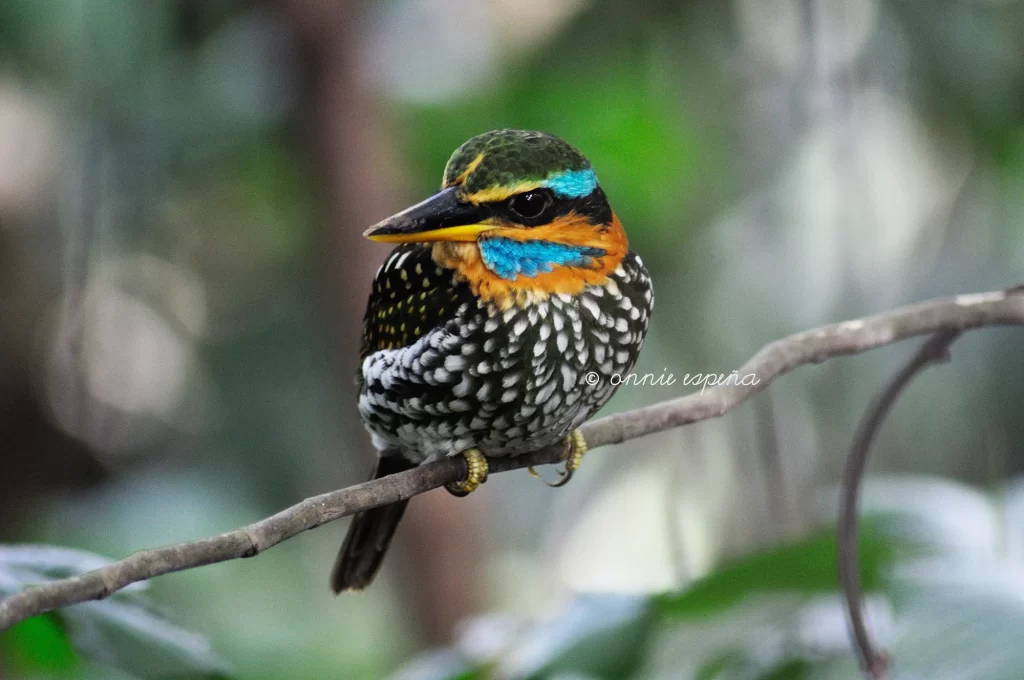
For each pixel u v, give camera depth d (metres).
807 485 12.41
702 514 13.09
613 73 12.48
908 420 12.45
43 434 13.38
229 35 12.09
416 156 13.69
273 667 14.45
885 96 11.61
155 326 13.62
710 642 7.43
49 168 12.66
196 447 13.88
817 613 7.37
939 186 12.22
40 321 13.11
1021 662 5.25
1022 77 11.46
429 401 6.26
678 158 12.97
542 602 15.91
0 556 5.49
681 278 12.71
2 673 7.46
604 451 16.09
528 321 6.08
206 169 12.72
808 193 12.33
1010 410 12.13
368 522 7.14
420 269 6.27
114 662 5.38
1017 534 6.73
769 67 11.98
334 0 12.28
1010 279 11.99
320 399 13.22
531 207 6.04
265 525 4.77
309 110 12.43
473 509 13.61
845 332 6.64
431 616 13.22
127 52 11.27
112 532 12.87
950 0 11.12
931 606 5.58
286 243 13.82
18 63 11.65
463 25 13.51
